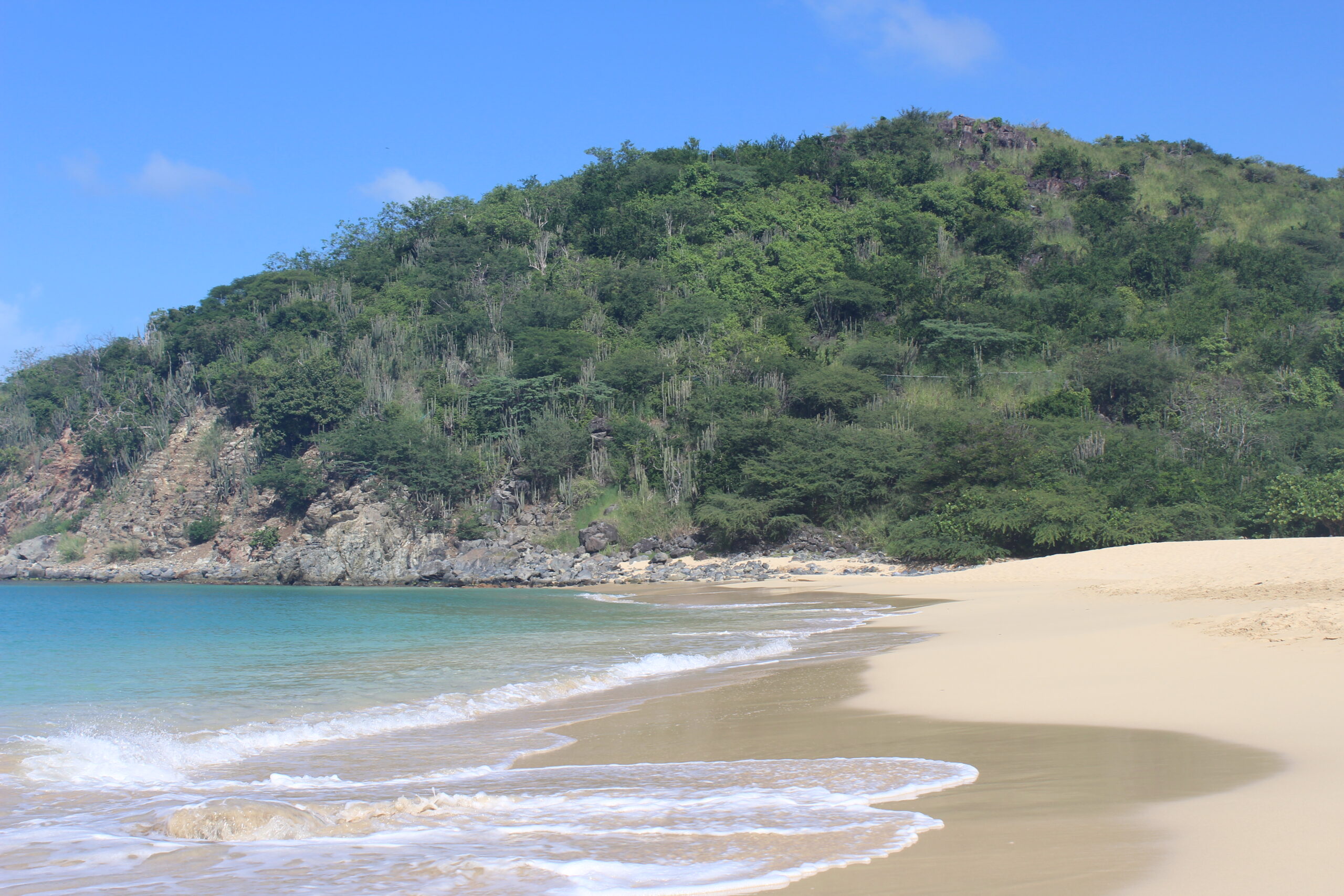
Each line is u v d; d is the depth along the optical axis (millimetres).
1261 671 12461
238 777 10148
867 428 63594
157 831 7656
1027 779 8203
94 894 5914
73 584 70250
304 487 70750
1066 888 5328
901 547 50938
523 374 76062
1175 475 52531
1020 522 47562
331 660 20859
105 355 95875
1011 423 59688
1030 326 78188
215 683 17469
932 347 75500
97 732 12734
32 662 21156
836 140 113750
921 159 105125
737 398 66812
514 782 9406
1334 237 105812
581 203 105375
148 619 34875
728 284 87188
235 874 6258
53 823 8000
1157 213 109312
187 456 82812
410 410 76500
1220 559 36000
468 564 62750
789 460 59375
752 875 5914
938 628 23172
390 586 63219
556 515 67500
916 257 90875
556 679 17156
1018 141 118250
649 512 64312
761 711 13102
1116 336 77812
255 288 97438
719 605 36188
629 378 74500
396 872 6227
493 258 97812
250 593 55750
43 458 88812
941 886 5516
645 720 12953
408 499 67938
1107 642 16641
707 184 99750
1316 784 7309
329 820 7832
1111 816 6820
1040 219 101750
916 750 9969
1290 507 48594
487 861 6395
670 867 6152
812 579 47406
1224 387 67375
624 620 30562
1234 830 6250
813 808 7684
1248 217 111312
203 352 91062
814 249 90375
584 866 6238
